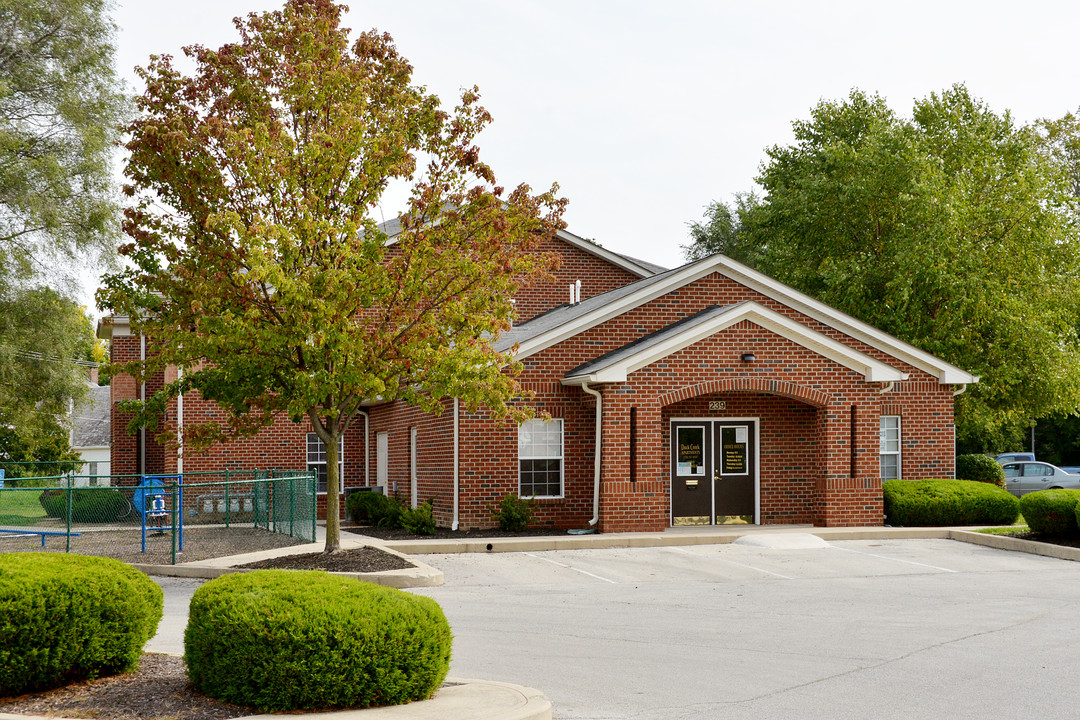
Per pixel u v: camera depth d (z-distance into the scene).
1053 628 11.82
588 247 31.16
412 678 7.50
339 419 18.30
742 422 23.55
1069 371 32.06
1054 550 18.92
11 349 30.12
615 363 21.20
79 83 33.03
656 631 11.74
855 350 22.50
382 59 16.98
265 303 15.88
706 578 16.52
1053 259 33.38
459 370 16.16
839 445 22.53
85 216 31.73
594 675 9.41
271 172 15.48
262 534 22.14
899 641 11.06
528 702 7.52
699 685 9.00
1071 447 54.09
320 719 6.95
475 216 16.58
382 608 7.50
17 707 7.28
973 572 17.00
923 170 31.38
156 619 8.66
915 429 24.69
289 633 7.16
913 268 30.94
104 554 18.61
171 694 7.62
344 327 15.34
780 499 23.52
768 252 39.88
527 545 19.75
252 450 28.67
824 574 16.86
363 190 16.09
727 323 22.00
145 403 17.16
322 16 16.41
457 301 16.59
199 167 15.53
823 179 34.12
